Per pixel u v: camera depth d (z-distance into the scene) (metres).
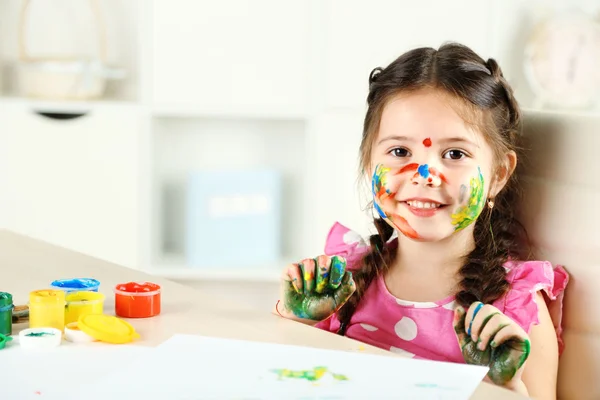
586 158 1.01
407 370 0.69
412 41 2.14
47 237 2.26
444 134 1.02
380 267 1.14
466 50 1.12
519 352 0.78
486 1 2.12
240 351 0.73
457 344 1.05
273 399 0.63
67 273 0.98
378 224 1.17
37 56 2.41
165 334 0.78
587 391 1.02
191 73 2.20
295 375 0.67
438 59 1.07
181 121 2.43
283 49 2.19
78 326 0.76
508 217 1.11
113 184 2.25
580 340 1.03
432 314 1.07
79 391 0.64
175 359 0.70
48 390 0.64
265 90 2.21
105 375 0.67
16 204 2.24
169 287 0.94
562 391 1.05
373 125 1.09
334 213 2.19
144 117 2.22
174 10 2.18
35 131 2.23
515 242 1.11
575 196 1.03
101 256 2.27
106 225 2.26
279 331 0.79
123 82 2.40
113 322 0.77
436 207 1.02
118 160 2.24
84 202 2.25
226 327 0.80
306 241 2.24
